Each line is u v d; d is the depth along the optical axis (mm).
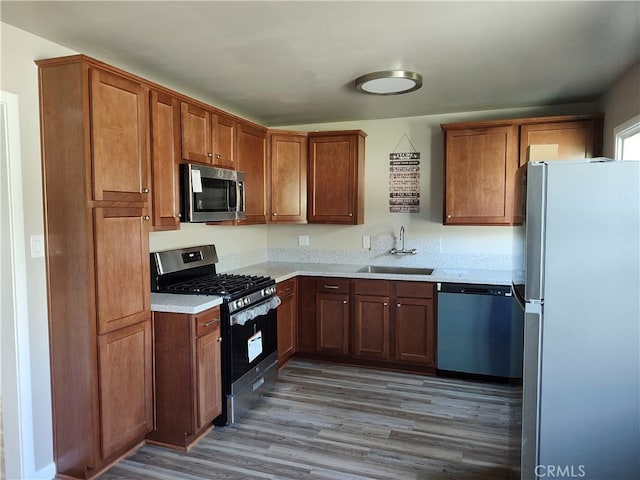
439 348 3760
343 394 3430
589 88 3330
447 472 2396
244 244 4422
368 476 2359
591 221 1788
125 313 2412
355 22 2174
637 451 1812
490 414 3082
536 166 1832
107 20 2121
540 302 1855
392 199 4395
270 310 3445
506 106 3883
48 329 2312
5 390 2172
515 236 2256
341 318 4043
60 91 2191
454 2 1968
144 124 2514
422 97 3576
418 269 4320
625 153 3129
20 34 2197
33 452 2260
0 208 2131
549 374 1872
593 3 1976
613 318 1794
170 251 3260
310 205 4309
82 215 2189
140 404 2549
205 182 3082
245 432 2836
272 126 4734
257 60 2703
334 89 3344
